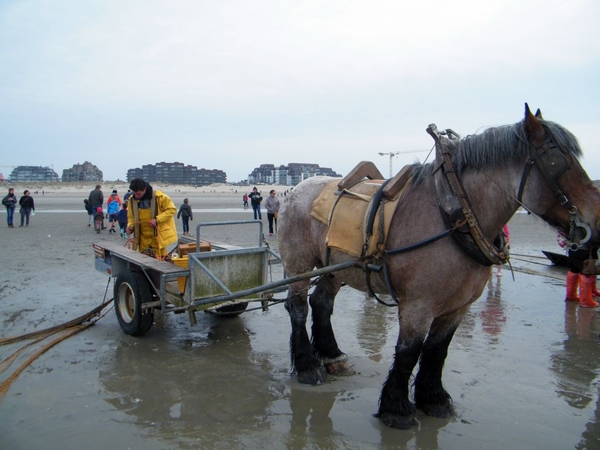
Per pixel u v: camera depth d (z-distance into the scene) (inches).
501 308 307.4
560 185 133.6
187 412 167.8
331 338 207.0
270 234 752.3
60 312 290.0
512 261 490.9
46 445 145.7
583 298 309.9
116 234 751.7
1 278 387.2
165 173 7711.6
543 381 196.2
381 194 164.9
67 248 572.1
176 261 235.1
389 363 216.4
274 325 271.4
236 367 209.6
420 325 152.0
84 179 7386.8
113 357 218.2
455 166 150.5
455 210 143.8
